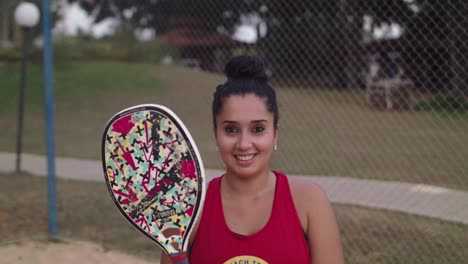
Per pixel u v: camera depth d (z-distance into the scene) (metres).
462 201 5.66
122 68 20.36
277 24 9.55
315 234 1.50
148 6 18.92
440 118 8.01
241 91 1.45
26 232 5.52
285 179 1.53
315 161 8.00
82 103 16.00
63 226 5.68
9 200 6.67
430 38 5.95
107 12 25.05
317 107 10.70
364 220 5.23
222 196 1.53
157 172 1.47
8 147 11.10
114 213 6.10
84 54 22.50
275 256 1.45
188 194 1.46
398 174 7.00
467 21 5.55
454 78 6.23
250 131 1.45
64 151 10.18
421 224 5.06
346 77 10.87
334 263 1.49
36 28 20.58
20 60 20.42
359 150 8.63
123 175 1.47
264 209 1.50
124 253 4.95
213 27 12.84
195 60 19.80
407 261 4.37
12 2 19.86
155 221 1.48
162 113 1.45
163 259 1.57
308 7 8.84
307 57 9.90
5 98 16.62
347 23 9.26
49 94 5.38
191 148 1.45
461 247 4.54
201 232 1.51
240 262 1.46
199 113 13.67
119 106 15.74
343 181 6.67
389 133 9.23
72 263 4.73
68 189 7.20
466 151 7.76
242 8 12.25
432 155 7.82
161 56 21.02
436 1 5.63
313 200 1.50
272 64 10.23
